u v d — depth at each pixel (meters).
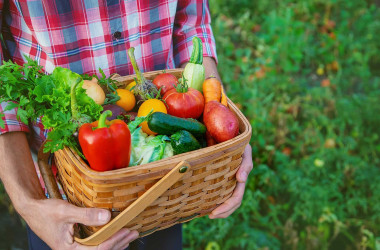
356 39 4.90
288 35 4.43
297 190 3.09
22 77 1.38
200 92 1.58
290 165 3.29
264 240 2.88
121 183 1.20
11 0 1.52
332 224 3.09
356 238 3.03
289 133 3.75
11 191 1.42
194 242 2.91
